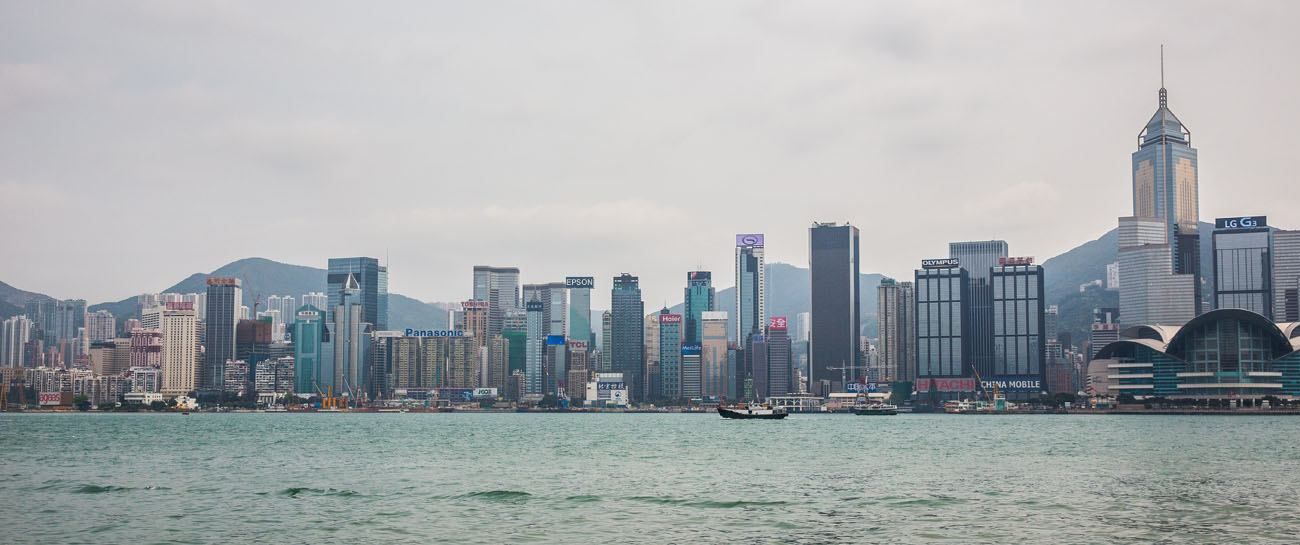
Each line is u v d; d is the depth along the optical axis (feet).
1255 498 395.55
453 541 308.19
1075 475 503.20
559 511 370.53
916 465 585.63
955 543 301.63
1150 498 397.60
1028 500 394.52
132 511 371.15
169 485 463.83
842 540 308.19
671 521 346.33
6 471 552.41
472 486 459.32
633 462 625.82
